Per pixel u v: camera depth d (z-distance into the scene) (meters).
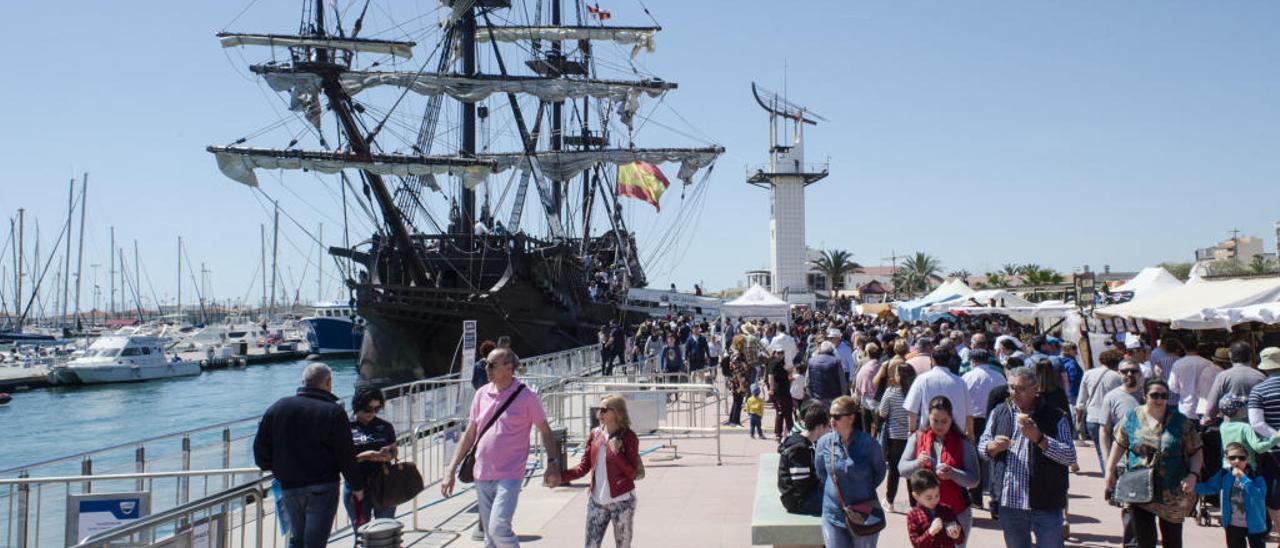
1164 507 7.60
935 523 6.91
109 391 60.19
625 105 47.81
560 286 43.06
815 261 122.75
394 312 36.88
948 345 9.65
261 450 7.62
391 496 8.40
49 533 10.29
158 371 66.94
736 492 12.67
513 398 8.22
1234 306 15.66
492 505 8.14
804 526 7.55
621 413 7.92
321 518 7.48
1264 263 53.88
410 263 37.44
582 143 59.91
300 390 7.73
